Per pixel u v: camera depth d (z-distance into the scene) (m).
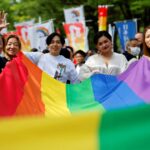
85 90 6.86
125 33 18.97
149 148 3.57
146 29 6.87
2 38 8.16
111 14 28.84
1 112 6.40
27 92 6.68
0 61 8.05
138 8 27.38
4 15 8.35
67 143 3.40
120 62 7.98
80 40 18.19
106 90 6.76
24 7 33.91
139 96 6.48
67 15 19.67
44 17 31.19
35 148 3.33
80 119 3.44
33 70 6.86
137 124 3.58
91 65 7.89
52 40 8.04
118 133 3.55
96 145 3.46
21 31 18.27
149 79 6.60
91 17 30.45
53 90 6.82
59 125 3.39
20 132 3.30
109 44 7.88
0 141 3.27
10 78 6.67
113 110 3.58
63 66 8.09
